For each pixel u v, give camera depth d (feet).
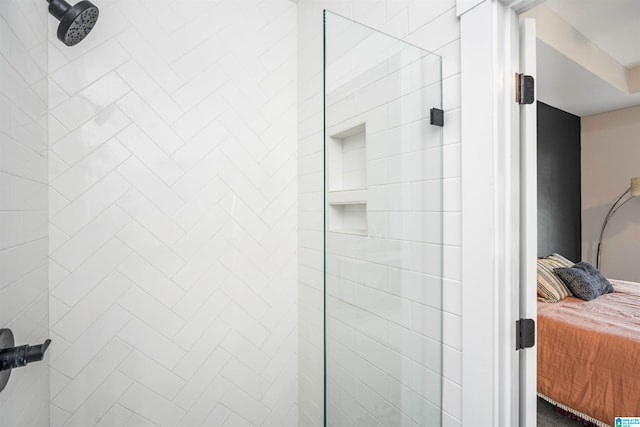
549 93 10.07
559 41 7.22
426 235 3.50
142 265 4.64
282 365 5.84
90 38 4.29
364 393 3.47
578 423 6.24
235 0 5.34
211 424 5.18
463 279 3.17
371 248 3.47
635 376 5.26
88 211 4.29
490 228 2.93
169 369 4.84
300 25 5.80
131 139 4.56
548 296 7.99
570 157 12.34
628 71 10.04
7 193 2.68
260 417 5.64
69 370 4.19
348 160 3.34
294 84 5.91
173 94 4.85
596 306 7.43
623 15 7.11
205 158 5.09
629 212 11.67
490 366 2.95
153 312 4.71
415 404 3.62
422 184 3.50
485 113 2.96
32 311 3.41
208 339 5.15
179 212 4.90
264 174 5.61
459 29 3.24
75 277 4.22
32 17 3.43
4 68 2.62
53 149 4.08
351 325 3.40
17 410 2.92
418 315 3.59
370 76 3.40
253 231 5.53
